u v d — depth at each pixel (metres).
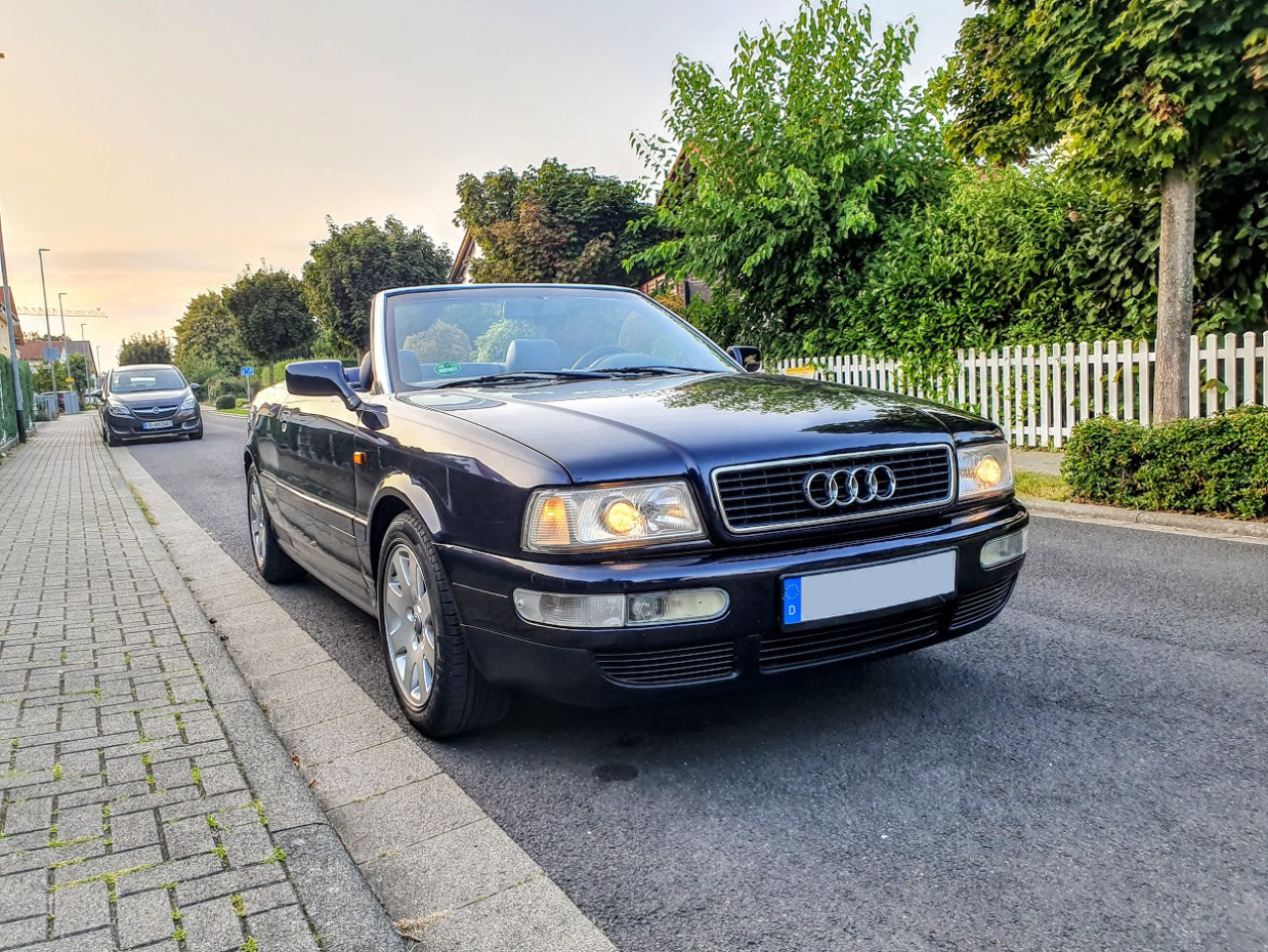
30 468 14.48
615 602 2.45
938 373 11.12
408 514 3.10
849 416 2.95
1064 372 9.88
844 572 2.62
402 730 3.24
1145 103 6.48
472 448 2.84
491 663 2.73
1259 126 6.43
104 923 1.99
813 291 12.80
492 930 2.04
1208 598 4.51
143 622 4.52
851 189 12.73
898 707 3.23
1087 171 7.70
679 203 14.75
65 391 64.19
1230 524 6.11
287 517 5.01
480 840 2.45
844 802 2.56
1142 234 9.42
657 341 4.36
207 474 13.00
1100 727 3.01
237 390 60.78
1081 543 5.97
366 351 4.15
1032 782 2.65
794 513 2.65
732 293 14.43
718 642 2.54
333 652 4.24
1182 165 7.10
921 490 2.88
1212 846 2.28
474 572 2.71
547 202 27.23
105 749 2.94
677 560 2.52
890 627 2.80
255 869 2.21
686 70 13.67
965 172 12.66
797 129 12.72
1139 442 6.77
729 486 2.59
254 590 5.56
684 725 3.15
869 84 13.05
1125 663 3.62
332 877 2.18
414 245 40.09
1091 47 6.75
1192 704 3.17
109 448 19.42
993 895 2.10
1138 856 2.24
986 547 2.93
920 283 11.34
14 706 3.34
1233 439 6.25
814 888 2.16
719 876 2.23
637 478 2.53
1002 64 8.81
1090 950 1.89
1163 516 6.50
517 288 4.41
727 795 2.64
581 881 2.23
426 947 1.98
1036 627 4.13
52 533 7.49
